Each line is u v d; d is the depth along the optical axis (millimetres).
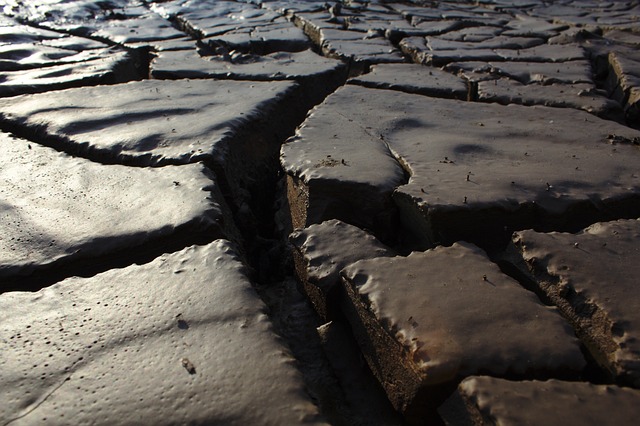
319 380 327
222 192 489
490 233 405
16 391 247
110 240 367
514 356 261
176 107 619
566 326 281
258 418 231
